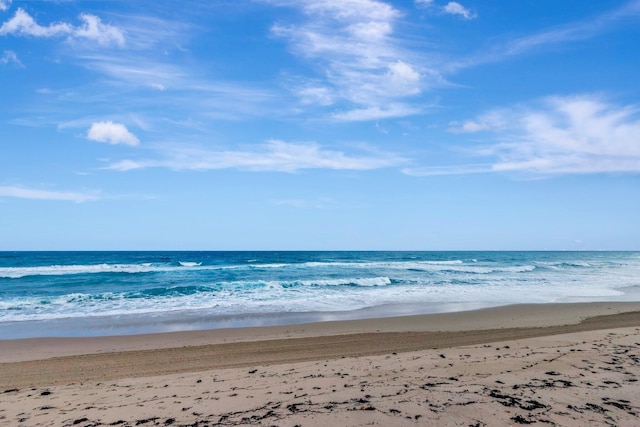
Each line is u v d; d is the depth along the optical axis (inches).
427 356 306.7
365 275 1343.5
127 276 1258.0
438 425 167.3
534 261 2578.7
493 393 207.0
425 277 1284.4
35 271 1407.5
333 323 554.3
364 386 223.6
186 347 416.5
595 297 860.0
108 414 195.9
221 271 1460.4
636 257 3634.4
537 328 502.3
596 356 292.0
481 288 1004.6
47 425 184.9
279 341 439.5
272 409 190.4
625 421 174.6
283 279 1178.6
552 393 207.8
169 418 185.6
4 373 321.7
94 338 469.7
